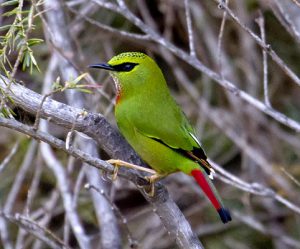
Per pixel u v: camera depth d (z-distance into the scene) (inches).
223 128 481.4
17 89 257.0
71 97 380.2
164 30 527.8
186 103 516.4
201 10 505.4
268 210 504.4
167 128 304.7
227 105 521.0
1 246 475.5
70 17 486.9
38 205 493.0
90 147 388.2
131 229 495.8
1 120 236.4
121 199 514.3
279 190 499.8
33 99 257.1
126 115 308.3
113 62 311.9
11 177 489.4
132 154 287.0
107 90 456.4
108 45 498.6
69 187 410.0
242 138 483.2
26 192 492.1
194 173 304.2
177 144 304.5
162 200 279.7
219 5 299.6
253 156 467.2
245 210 499.5
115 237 388.8
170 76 535.5
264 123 496.7
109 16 492.7
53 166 415.2
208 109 483.5
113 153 281.9
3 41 279.0
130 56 310.8
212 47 504.1
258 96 511.8
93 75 484.1
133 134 309.4
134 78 309.0
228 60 509.4
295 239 496.7
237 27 499.8
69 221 409.4
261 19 330.0
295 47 518.0
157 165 311.1
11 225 473.4
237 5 490.9
